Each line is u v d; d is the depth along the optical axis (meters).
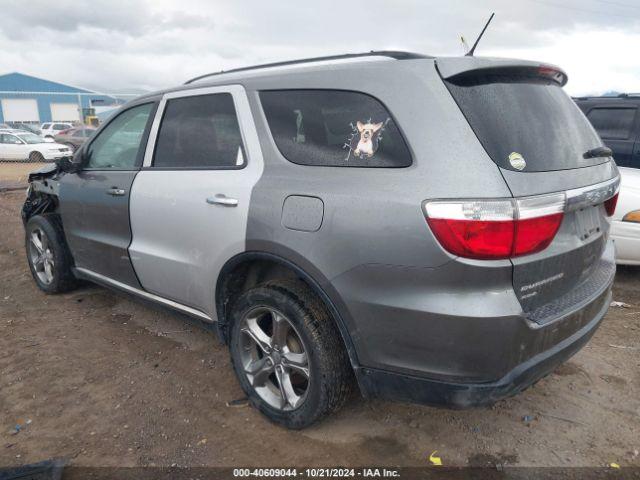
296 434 2.71
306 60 2.86
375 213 2.17
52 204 4.63
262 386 2.83
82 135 22.91
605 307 2.72
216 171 2.89
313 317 2.46
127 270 3.59
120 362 3.47
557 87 2.69
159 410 2.93
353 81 2.42
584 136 2.63
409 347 2.16
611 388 3.16
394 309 2.15
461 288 2.03
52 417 2.87
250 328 2.78
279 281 2.64
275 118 2.71
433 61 2.25
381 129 2.27
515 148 2.13
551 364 2.26
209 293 3.00
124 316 4.25
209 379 3.25
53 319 4.19
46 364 3.45
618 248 4.68
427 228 2.04
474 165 2.03
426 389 2.18
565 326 2.29
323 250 2.32
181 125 3.23
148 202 3.26
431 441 2.66
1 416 2.88
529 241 2.03
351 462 2.51
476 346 2.03
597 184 2.45
